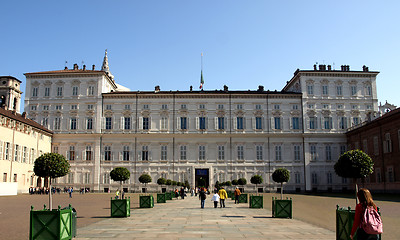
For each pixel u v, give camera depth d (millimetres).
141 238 17953
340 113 87438
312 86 88000
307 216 29531
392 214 31125
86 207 39500
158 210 35500
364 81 89000
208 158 84875
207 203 47688
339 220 15922
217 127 85875
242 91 89562
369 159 32656
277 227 22344
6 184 66188
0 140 65688
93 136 85062
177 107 86438
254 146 85562
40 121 86438
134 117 85812
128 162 84250
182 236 18641
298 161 85375
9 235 19578
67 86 87312
